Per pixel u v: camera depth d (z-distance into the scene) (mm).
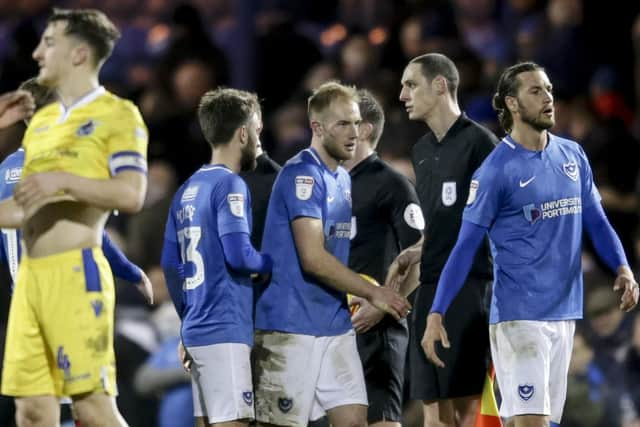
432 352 25656
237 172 26828
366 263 28328
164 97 47906
